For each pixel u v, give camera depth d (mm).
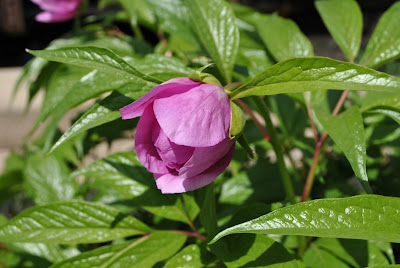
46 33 3201
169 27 750
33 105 1793
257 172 738
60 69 774
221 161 544
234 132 536
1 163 1587
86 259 610
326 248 651
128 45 854
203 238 635
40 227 613
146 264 609
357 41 682
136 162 642
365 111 628
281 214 512
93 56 557
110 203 775
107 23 934
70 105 605
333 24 691
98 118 569
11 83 2045
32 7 3152
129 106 515
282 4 3084
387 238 511
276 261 569
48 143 773
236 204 719
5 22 3074
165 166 545
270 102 782
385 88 509
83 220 623
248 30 771
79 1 918
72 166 950
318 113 612
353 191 755
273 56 744
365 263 628
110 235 623
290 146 778
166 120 517
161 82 560
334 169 832
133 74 558
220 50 639
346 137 576
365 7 3111
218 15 643
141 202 634
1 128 1789
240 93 540
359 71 513
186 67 631
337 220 514
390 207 519
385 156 942
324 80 521
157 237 625
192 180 536
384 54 663
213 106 532
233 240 594
